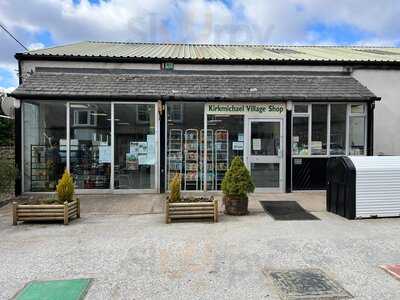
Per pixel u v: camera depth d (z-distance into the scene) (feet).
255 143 36.76
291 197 34.09
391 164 26.45
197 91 36.37
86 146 36.09
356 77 41.75
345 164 26.27
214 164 36.83
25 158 35.53
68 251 19.06
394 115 42.34
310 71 40.91
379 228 23.32
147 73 39.75
